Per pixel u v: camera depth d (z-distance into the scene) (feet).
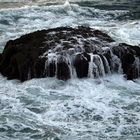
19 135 31.24
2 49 49.78
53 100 36.63
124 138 31.12
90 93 38.06
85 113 34.58
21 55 42.09
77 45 42.11
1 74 42.96
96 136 31.22
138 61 42.93
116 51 42.70
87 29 47.60
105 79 40.98
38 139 30.76
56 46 41.96
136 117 34.14
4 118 33.40
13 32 57.36
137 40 53.21
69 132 31.68
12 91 38.50
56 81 40.01
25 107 35.37
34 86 39.27
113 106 35.81
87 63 40.75
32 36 45.57
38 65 40.75
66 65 40.32
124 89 39.24
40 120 33.32
